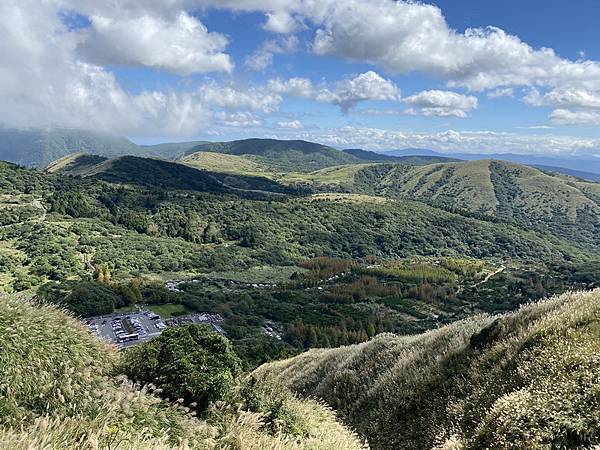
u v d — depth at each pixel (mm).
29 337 8086
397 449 11859
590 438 7023
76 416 6961
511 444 7676
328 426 12188
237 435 8625
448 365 13688
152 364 9711
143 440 6711
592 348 9234
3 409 6535
